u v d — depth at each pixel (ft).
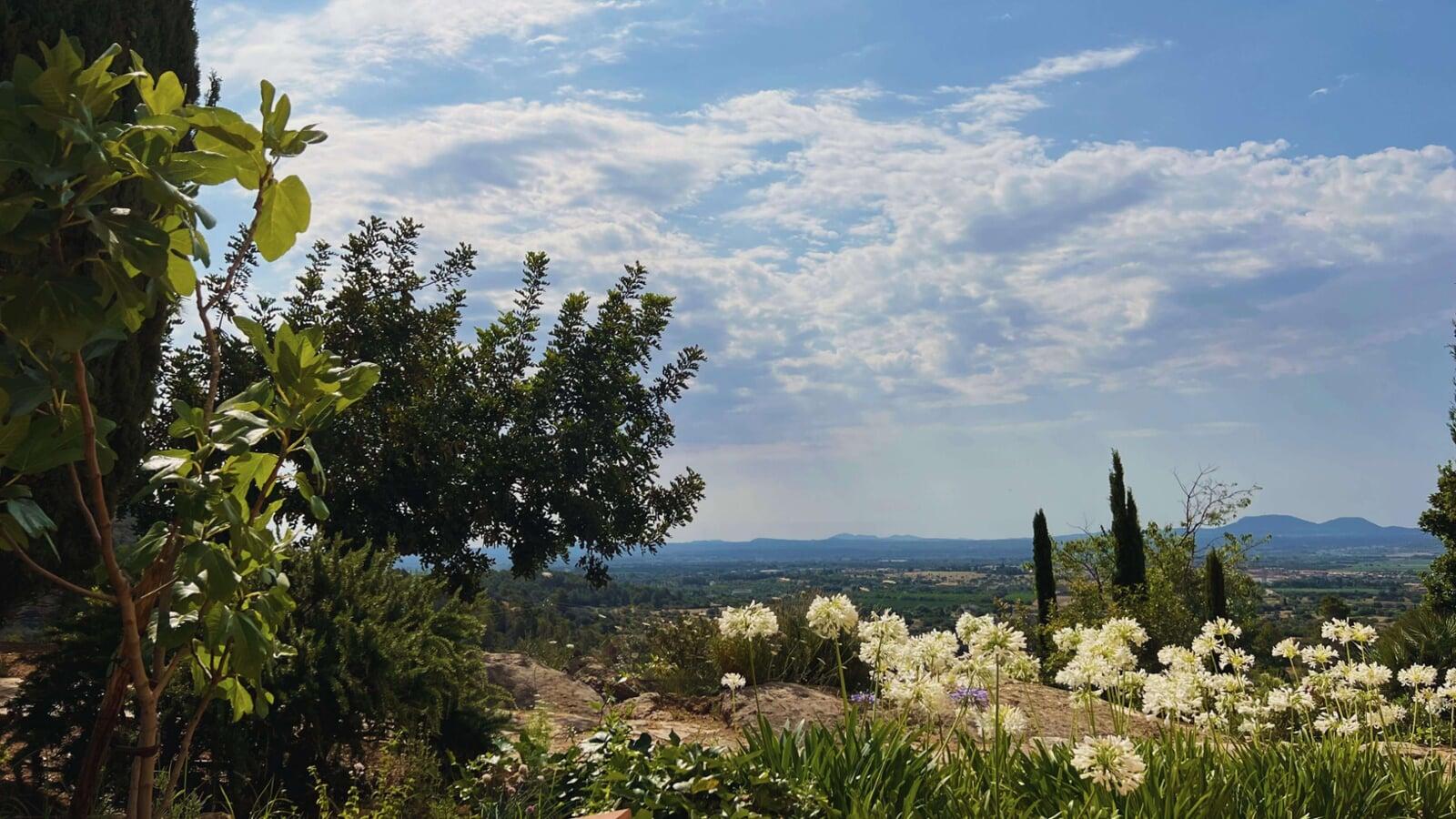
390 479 38.81
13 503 8.27
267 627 9.94
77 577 22.11
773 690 29.45
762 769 14.23
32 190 7.81
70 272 8.00
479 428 42.50
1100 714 25.41
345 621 18.28
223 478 9.27
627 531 42.93
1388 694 34.19
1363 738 19.24
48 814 14.88
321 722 17.22
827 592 37.01
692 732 25.02
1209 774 15.58
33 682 16.42
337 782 17.34
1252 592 77.51
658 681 34.96
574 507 41.06
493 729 20.01
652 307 45.52
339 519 37.42
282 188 9.68
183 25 25.12
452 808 15.56
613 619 65.57
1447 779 17.07
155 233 8.23
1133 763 12.81
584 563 43.98
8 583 21.20
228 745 16.08
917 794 14.17
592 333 44.42
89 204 8.77
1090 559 73.92
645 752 16.42
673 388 45.65
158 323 23.59
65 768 15.93
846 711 16.35
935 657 17.84
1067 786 14.58
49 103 7.91
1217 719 18.93
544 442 41.73
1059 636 19.29
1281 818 14.06
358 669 17.76
